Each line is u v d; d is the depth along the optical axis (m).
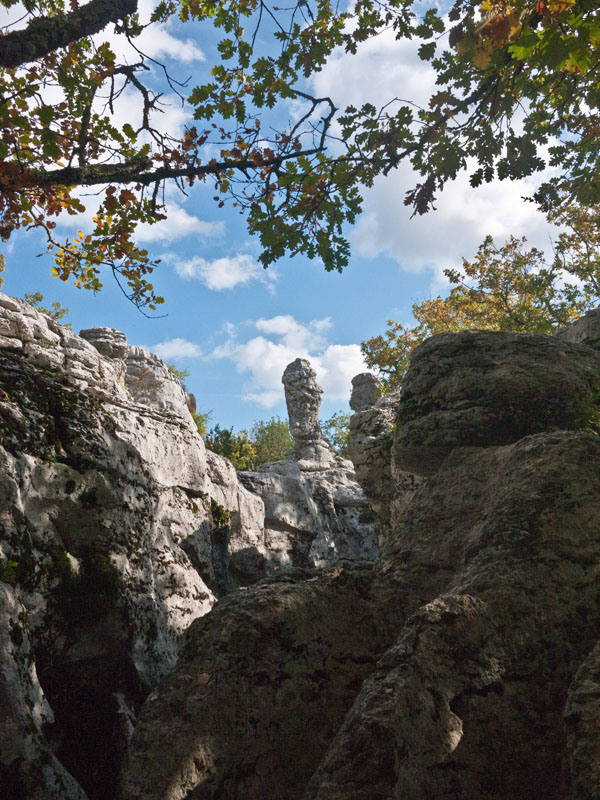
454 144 6.58
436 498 5.89
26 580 5.77
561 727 3.87
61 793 4.82
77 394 7.31
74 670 6.16
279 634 5.03
